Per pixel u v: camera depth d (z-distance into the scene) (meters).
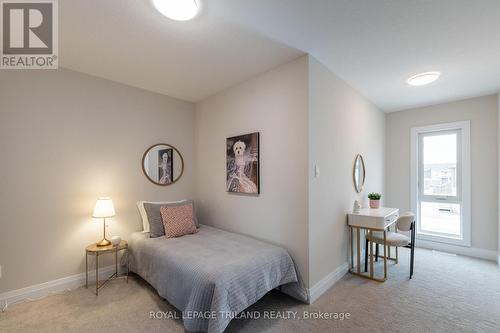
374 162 3.84
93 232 2.68
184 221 2.80
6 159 2.18
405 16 1.72
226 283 1.69
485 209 3.41
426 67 2.55
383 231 2.74
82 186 2.62
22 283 2.24
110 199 2.56
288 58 2.34
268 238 2.57
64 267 2.47
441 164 3.86
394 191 4.25
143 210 2.92
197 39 2.01
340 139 2.82
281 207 2.44
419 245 3.96
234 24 1.81
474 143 3.51
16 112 2.24
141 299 2.26
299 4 1.59
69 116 2.54
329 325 1.87
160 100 3.31
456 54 2.28
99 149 2.75
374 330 1.81
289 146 2.38
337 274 2.66
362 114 3.42
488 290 2.43
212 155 3.36
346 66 2.54
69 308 2.11
